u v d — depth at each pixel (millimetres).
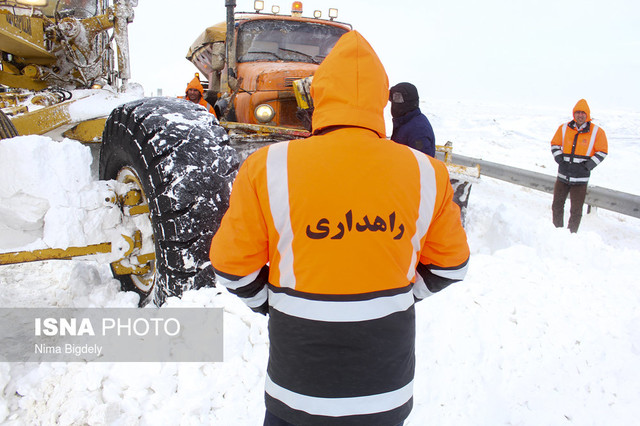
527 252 3426
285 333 1312
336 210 1270
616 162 10695
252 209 1307
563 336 2568
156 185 2365
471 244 4684
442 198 1399
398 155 1355
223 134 2561
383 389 1291
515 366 2416
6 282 3354
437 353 2457
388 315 1304
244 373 2205
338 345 1271
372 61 1340
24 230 2504
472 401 2246
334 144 1309
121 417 1988
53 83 4543
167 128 2408
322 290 1271
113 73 5000
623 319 2715
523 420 2193
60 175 2438
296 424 1296
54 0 4562
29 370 2236
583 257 3732
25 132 3211
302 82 3891
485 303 2773
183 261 2396
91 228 2518
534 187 7035
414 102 3732
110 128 2746
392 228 1303
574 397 2293
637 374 2385
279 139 3662
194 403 2043
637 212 5668
